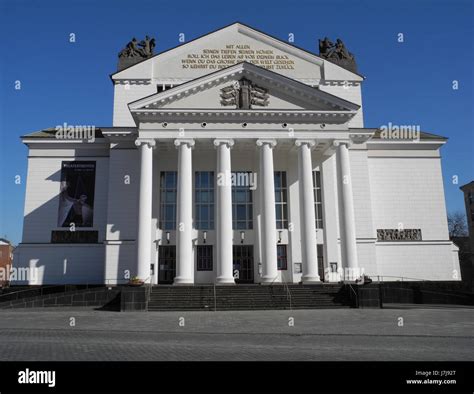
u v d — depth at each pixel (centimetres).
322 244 4134
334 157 4250
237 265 4109
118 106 4559
